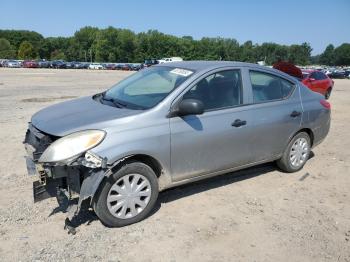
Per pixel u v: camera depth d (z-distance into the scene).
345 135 8.91
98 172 3.73
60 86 22.25
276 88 5.48
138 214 4.12
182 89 4.38
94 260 3.46
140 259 3.50
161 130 4.12
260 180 5.55
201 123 4.45
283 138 5.50
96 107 4.46
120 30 130.62
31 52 126.81
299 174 5.89
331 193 5.20
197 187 5.19
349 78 55.34
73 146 3.68
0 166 5.82
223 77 4.82
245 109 4.93
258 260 3.56
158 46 125.56
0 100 13.98
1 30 142.25
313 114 5.87
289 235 4.02
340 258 3.64
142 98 4.49
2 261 3.40
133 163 4.00
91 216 4.27
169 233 3.96
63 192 3.86
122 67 72.00
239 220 4.30
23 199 4.64
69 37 142.25
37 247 3.63
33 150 4.16
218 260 3.53
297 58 130.88
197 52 128.25
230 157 4.84
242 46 131.88
